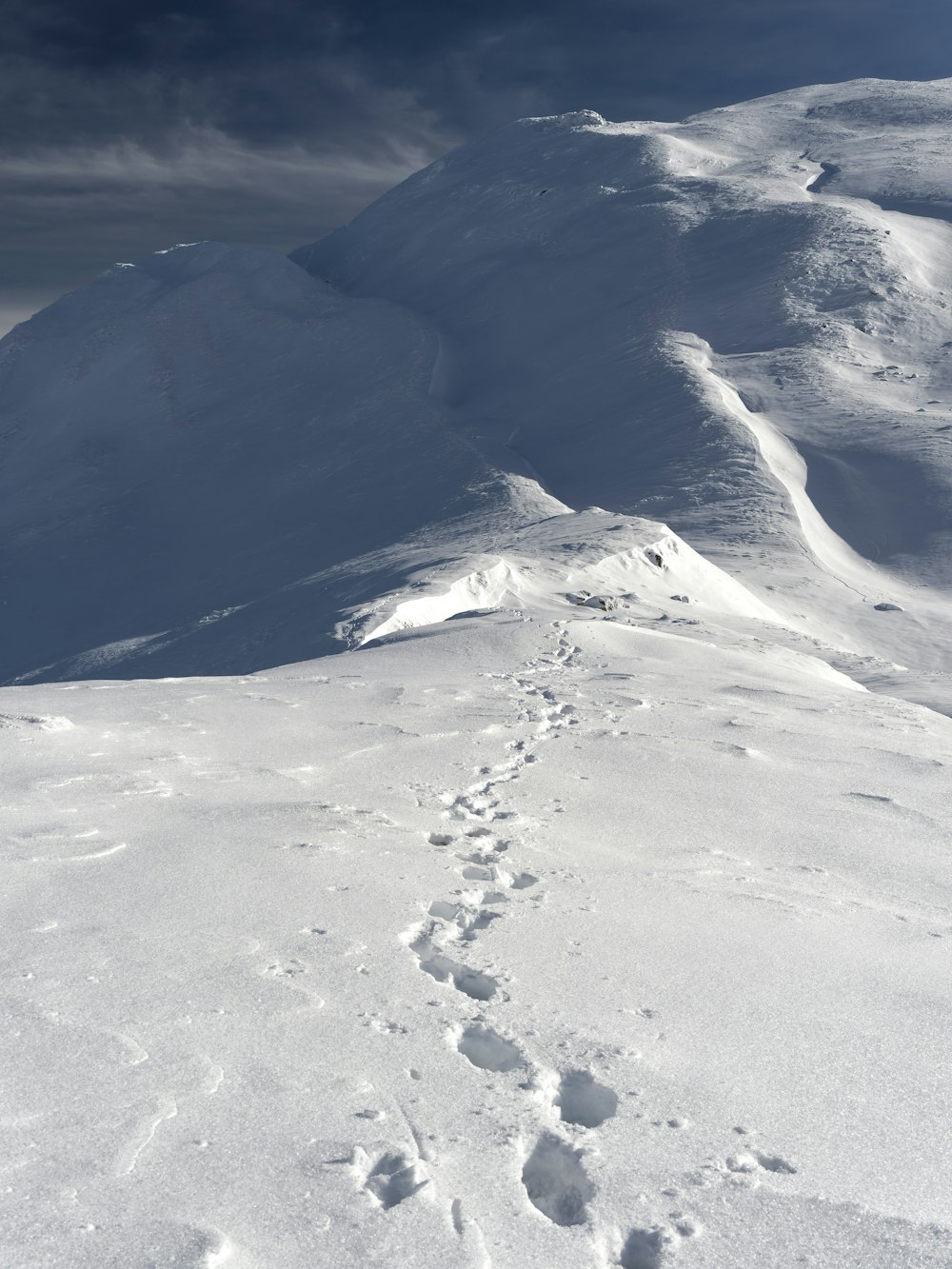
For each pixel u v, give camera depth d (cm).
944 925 536
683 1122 322
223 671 3366
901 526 8031
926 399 10019
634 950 465
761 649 2155
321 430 12050
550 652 1566
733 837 686
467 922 492
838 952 481
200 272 18962
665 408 10125
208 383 14612
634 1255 270
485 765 828
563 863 602
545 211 18238
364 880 525
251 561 9231
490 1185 285
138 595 9538
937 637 5981
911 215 15075
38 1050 335
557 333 13600
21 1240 247
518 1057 361
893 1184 296
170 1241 250
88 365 16675
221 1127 300
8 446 15750
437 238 19425
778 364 10975
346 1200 272
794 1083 351
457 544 4369
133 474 12450
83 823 591
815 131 19812
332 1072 335
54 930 436
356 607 2742
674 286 13675
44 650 8956
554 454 9962
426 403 12119
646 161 18625
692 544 7562
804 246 13575
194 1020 363
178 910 466
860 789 826
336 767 789
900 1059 372
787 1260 263
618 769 848
